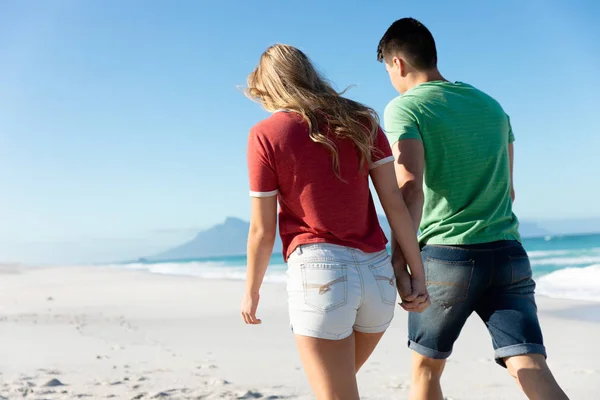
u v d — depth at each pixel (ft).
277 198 7.66
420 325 8.70
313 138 7.30
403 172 8.39
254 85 7.95
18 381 16.30
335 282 7.16
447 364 19.51
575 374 16.43
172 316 37.32
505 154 8.82
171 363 20.10
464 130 8.52
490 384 15.90
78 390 15.21
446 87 8.80
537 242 178.40
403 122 8.57
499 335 8.16
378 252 7.63
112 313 39.86
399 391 15.25
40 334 27.94
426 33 9.05
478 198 8.48
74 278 93.30
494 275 8.36
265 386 15.92
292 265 7.41
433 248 8.64
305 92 7.52
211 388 15.58
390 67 9.37
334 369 7.13
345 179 7.42
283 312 36.60
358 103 7.80
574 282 54.13
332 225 7.33
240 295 51.34
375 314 7.49
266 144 7.36
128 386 15.78
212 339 26.94
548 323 28.89
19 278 97.81
